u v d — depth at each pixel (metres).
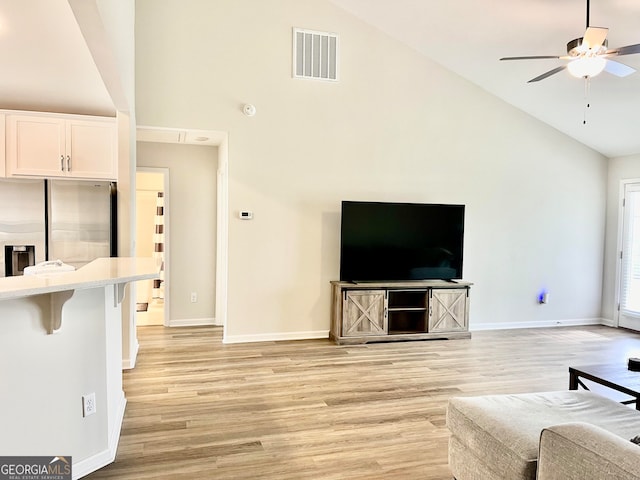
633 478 1.18
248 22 4.82
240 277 4.88
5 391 1.81
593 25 4.00
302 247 5.07
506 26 4.38
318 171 5.11
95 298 2.30
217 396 3.36
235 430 2.80
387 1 4.61
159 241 7.20
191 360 4.24
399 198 5.42
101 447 2.35
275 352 4.54
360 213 5.01
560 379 3.86
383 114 5.32
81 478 2.22
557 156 6.07
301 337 5.11
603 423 1.91
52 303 1.97
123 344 3.94
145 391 3.44
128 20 3.61
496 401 2.15
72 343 2.15
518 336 5.46
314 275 5.13
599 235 6.35
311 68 5.03
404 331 5.18
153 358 4.29
